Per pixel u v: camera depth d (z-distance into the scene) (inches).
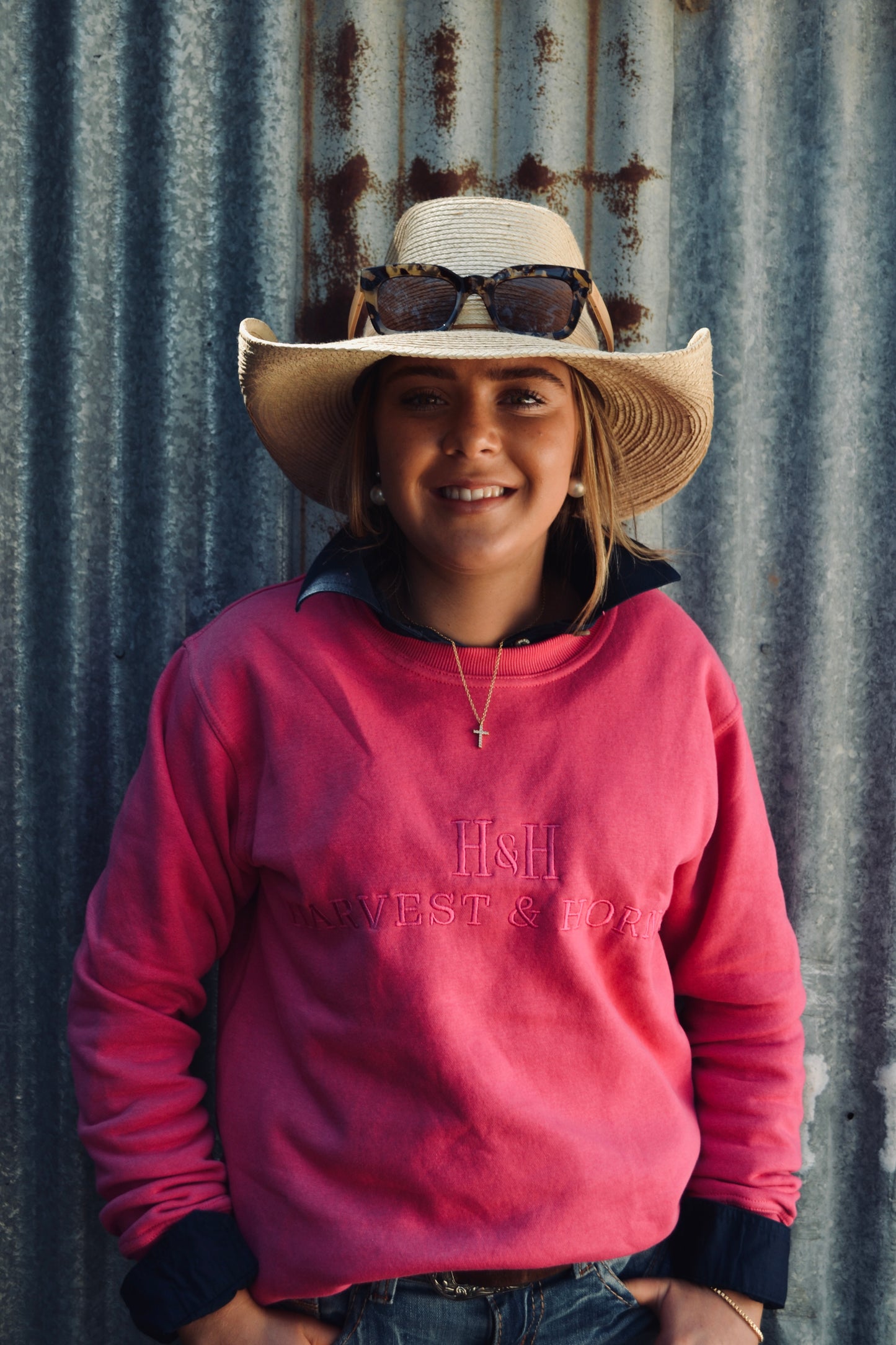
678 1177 47.4
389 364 45.8
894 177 64.4
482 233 45.6
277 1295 45.6
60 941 60.4
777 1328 64.2
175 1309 44.3
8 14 58.7
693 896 51.8
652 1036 49.4
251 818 47.8
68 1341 60.7
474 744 46.8
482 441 44.0
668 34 62.6
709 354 48.4
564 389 46.1
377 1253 43.4
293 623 48.7
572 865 45.5
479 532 45.9
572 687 48.1
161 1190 46.6
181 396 59.7
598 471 51.4
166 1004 49.2
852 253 64.2
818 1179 64.1
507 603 50.9
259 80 58.4
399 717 46.9
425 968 44.1
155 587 60.4
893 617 64.9
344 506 53.6
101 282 59.3
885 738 65.1
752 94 62.2
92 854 60.8
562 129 61.9
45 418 60.1
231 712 47.5
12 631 60.7
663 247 63.0
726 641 63.2
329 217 60.9
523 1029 45.6
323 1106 46.1
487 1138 43.8
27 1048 61.3
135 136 59.5
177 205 58.8
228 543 61.1
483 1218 44.2
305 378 48.8
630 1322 49.5
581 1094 46.2
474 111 61.5
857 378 64.4
